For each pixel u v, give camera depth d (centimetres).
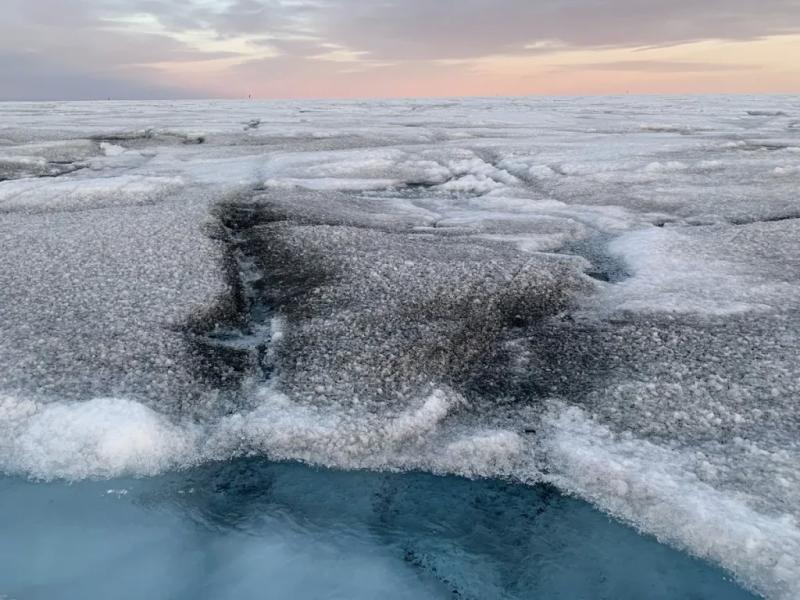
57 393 780
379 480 696
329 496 674
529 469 706
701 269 1223
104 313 984
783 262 1253
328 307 1023
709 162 2470
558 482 684
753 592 550
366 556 598
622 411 774
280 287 1141
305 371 848
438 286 1095
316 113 7106
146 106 9681
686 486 641
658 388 809
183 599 544
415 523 639
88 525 624
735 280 1153
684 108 7900
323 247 1325
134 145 3597
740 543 573
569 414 778
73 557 585
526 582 568
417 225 1652
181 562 585
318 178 2381
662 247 1370
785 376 816
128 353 867
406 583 566
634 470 669
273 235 1437
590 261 1357
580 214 1800
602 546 605
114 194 1962
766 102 10106
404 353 888
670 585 560
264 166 2641
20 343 884
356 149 3189
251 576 571
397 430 747
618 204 1912
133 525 628
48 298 1039
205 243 1350
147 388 802
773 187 2012
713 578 566
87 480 680
